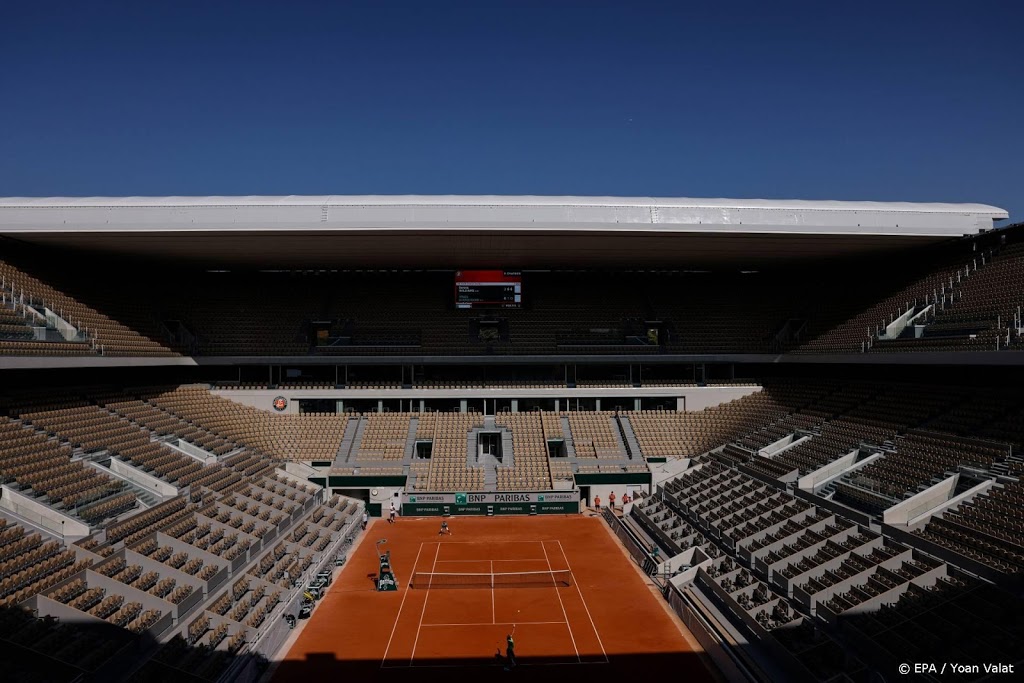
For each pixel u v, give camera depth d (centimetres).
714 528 3931
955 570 2698
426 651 2819
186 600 2770
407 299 6719
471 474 5388
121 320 5512
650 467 5472
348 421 5944
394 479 5275
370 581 3694
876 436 4331
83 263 5812
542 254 5647
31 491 3198
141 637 2453
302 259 5825
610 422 6053
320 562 3769
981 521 2961
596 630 3031
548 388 6125
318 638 2950
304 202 4634
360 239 4872
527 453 5650
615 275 7075
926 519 3181
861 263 6206
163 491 3812
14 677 2111
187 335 6041
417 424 5950
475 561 4041
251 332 6216
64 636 2336
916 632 2402
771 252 5547
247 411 5903
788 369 6581
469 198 4722
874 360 4716
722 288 7006
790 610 2833
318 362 5988
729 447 5369
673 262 6153
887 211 4872
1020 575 2500
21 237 4659
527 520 5047
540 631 3022
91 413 4547
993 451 3491
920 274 5600
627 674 2617
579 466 5525
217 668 2472
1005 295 4362
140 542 3148
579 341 6341
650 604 3341
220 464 4650
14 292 4672
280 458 5419
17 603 2356
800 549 3297
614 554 4181
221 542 3466
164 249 5206
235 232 4538
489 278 6450
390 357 6022
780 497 3997
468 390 6062
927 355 4209
